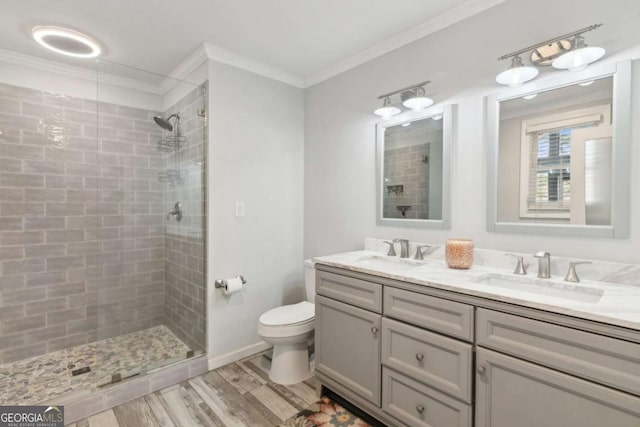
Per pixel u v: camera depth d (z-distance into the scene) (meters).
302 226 2.86
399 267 1.90
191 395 1.97
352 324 1.72
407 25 1.96
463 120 1.80
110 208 2.49
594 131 1.38
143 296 2.54
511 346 1.14
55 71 2.45
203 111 2.29
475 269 1.62
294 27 1.99
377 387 1.59
